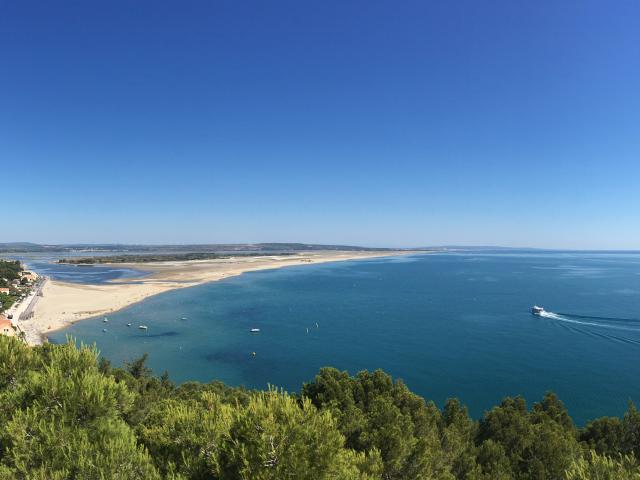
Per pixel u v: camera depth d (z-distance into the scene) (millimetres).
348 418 18938
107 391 12625
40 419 11250
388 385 25484
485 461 21516
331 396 22609
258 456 10547
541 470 20266
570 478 14453
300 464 10570
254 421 11242
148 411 20266
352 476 12039
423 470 16094
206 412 14117
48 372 12477
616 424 26859
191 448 12727
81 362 13805
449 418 29328
